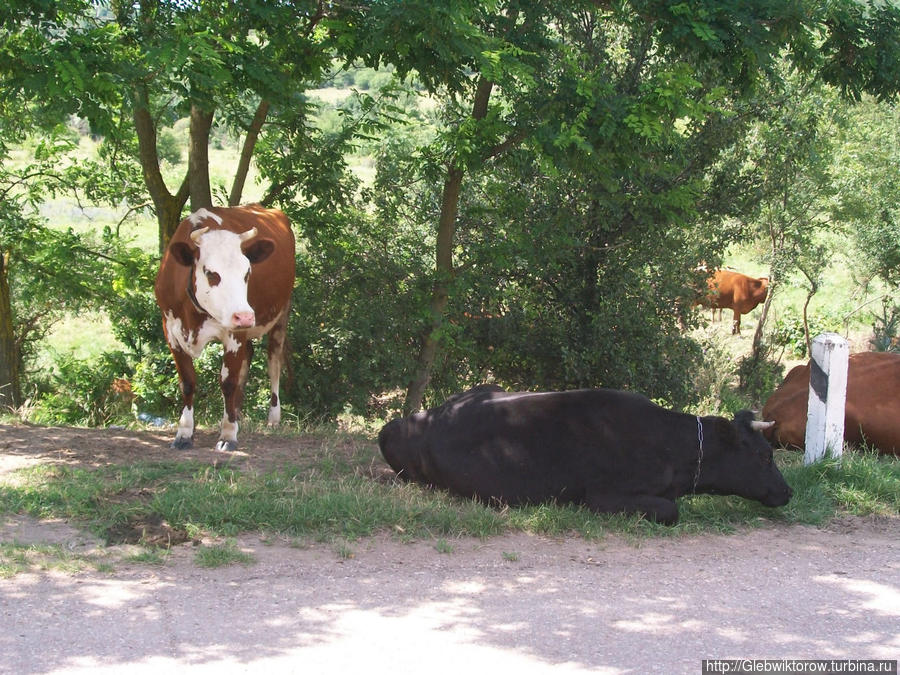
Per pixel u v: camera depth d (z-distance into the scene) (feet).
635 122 29.19
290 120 37.09
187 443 26.78
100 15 29.55
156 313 41.42
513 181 39.70
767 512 22.06
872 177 55.93
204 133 34.65
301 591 16.15
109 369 43.78
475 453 21.85
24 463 23.73
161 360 40.47
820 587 17.25
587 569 17.85
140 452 25.79
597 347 40.37
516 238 37.27
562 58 34.32
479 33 25.89
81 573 16.46
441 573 17.33
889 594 16.98
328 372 38.40
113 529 18.66
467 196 40.75
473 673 13.20
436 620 15.07
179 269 25.76
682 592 16.76
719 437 21.54
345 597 15.94
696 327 43.32
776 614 15.84
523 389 43.47
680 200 35.17
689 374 43.09
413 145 40.45
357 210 41.22
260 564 17.40
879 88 32.37
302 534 19.11
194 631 14.29
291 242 30.68
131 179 44.57
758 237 55.26
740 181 41.81
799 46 30.81
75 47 25.36
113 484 21.39
